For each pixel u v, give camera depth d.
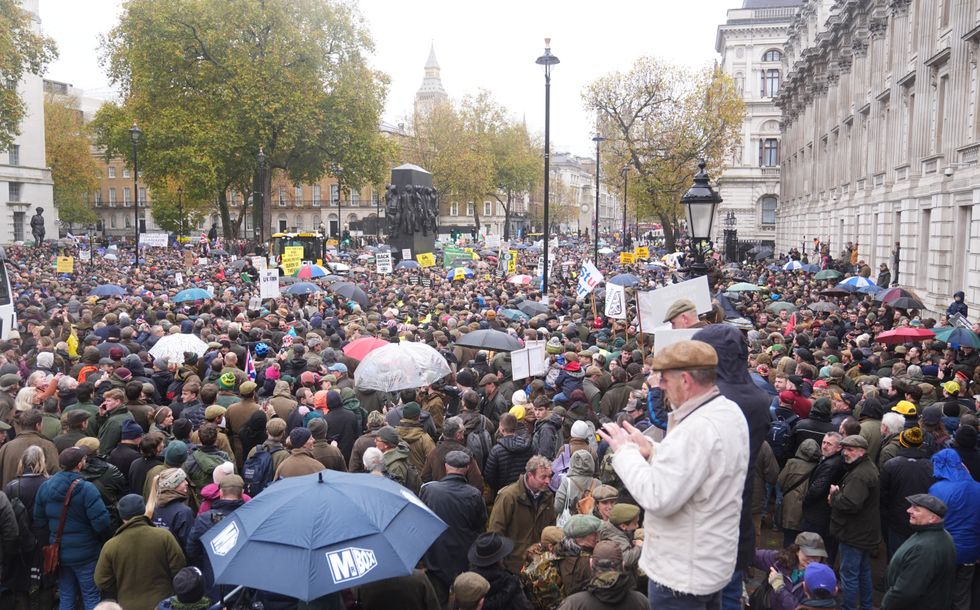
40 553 7.39
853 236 44.47
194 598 5.45
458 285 27.11
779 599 6.25
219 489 7.11
